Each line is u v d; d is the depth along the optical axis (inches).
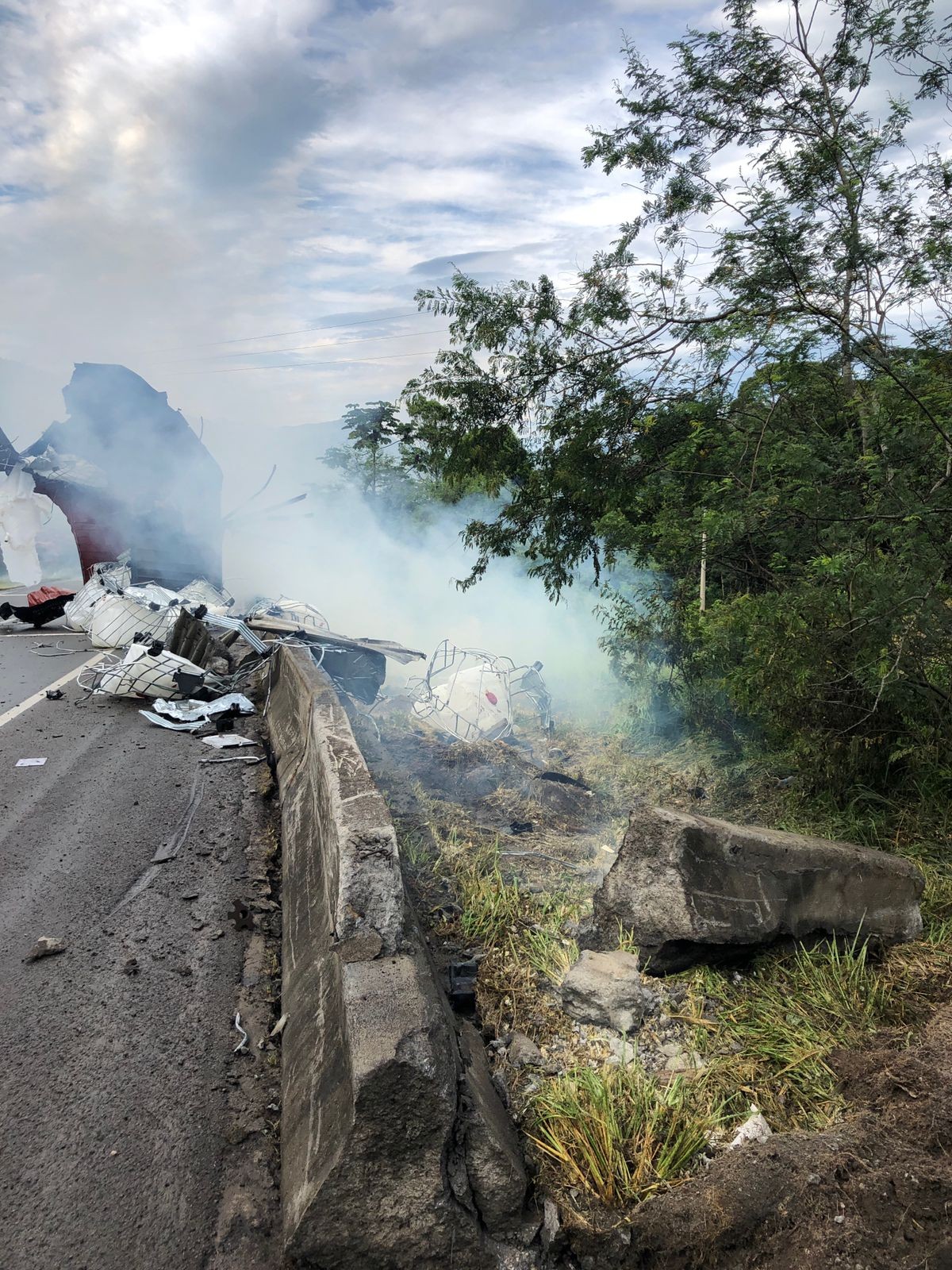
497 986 138.0
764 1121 105.5
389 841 124.0
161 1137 101.0
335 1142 84.2
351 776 153.2
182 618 362.0
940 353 219.9
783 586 218.7
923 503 185.3
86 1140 100.0
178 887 169.5
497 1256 81.6
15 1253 83.9
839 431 229.0
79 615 489.4
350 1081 86.4
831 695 197.6
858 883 145.9
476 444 334.0
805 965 137.8
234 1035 121.6
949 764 193.5
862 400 215.5
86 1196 91.7
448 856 190.7
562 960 142.6
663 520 271.7
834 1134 95.7
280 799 217.9
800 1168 90.4
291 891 155.4
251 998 131.2
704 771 264.5
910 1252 81.0
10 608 526.9
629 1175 95.9
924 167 242.2
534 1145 100.1
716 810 229.3
